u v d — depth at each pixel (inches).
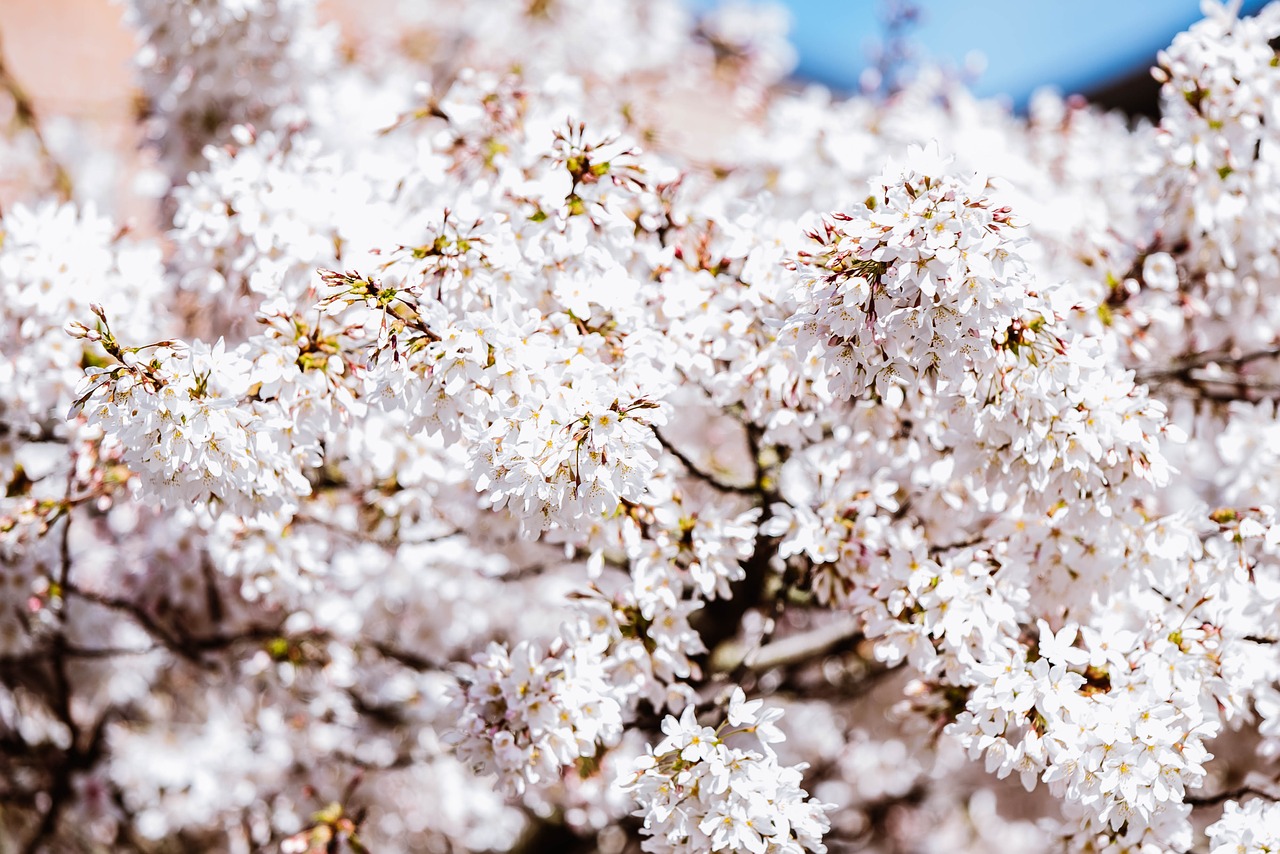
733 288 83.6
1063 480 74.9
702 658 119.0
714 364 86.3
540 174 89.4
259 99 112.1
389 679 127.1
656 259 84.7
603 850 155.6
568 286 77.5
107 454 91.4
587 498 69.7
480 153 95.1
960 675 79.0
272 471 74.1
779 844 70.6
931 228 63.7
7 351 93.9
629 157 79.5
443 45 199.2
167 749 140.7
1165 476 72.6
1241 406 99.3
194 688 154.0
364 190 89.2
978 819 193.8
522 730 79.4
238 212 89.5
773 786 70.6
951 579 78.4
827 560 83.4
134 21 108.0
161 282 95.9
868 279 66.0
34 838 136.6
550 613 135.5
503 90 97.1
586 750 79.5
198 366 71.2
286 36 109.1
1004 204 65.4
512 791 80.5
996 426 73.3
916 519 88.7
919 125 137.0
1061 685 72.1
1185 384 101.9
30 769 143.1
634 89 179.5
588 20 183.2
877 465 91.4
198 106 113.0
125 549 117.8
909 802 173.5
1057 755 70.8
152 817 140.0
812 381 82.4
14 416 101.9
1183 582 80.6
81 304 91.0
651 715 97.1
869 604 81.8
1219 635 78.6
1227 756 133.4
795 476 103.1
